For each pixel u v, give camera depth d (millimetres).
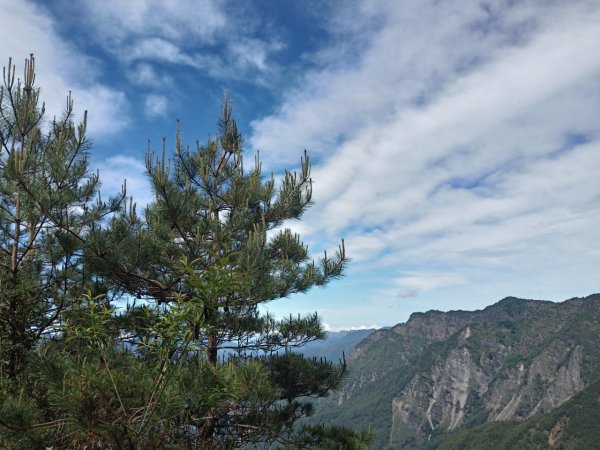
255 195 12312
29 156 9672
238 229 11734
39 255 10867
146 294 11891
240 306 11086
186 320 4539
